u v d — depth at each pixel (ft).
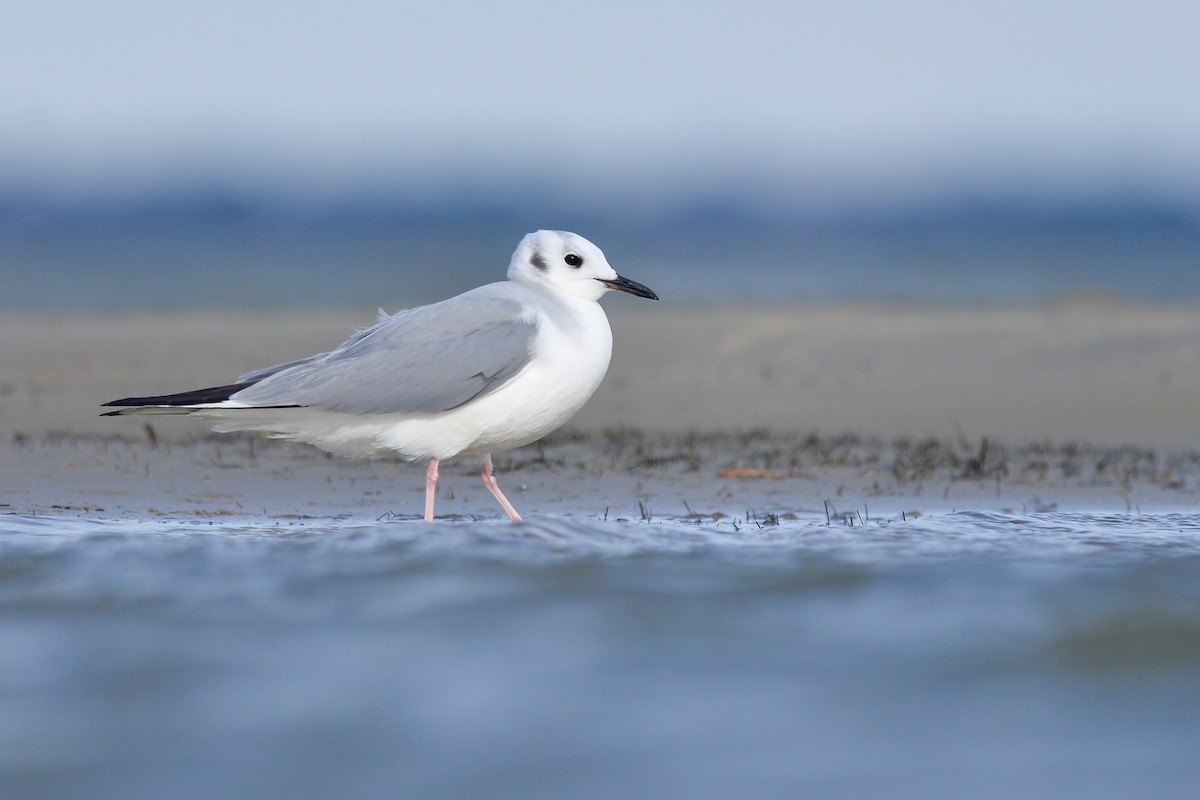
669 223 223.51
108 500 45.96
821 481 51.65
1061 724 23.90
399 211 231.91
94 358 86.99
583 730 23.43
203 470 52.21
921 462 55.21
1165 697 25.08
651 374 82.02
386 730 23.29
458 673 25.96
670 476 52.54
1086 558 34.94
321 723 23.59
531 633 28.40
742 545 36.29
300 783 21.25
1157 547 36.45
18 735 22.98
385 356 40.29
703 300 133.28
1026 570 33.53
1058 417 67.10
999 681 25.86
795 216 230.48
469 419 40.57
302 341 94.17
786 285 149.38
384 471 53.11
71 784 21.11
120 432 61.16
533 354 40.42
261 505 45.96
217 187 235.81
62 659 26.63
